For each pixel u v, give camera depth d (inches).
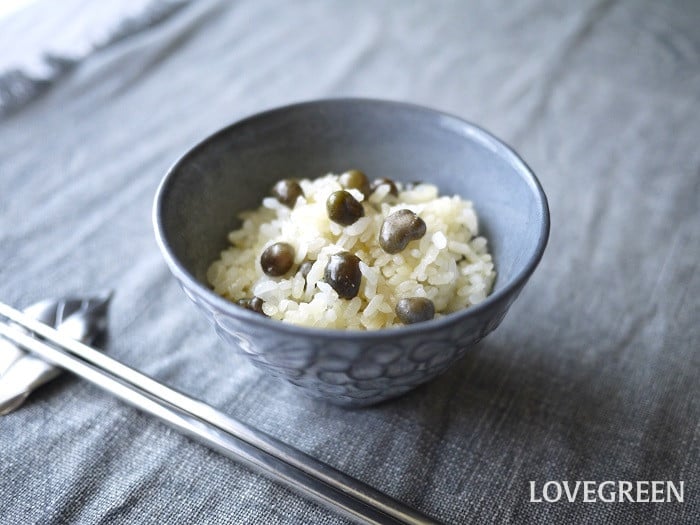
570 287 10.9
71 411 9.2
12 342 9.7
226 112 14.8
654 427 9.0
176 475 8.5
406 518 7.7
